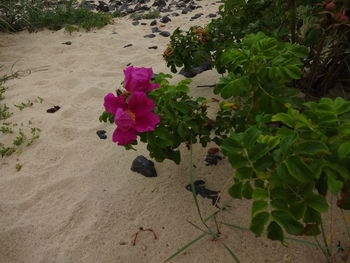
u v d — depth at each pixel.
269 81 2.01
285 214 1.32
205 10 7.49
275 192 1.37
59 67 4.77
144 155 2.71
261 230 1.35
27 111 3.54
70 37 6.13
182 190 2.31
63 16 6.91
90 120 3.35
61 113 3.42
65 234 2.08
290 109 1.49
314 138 1.41
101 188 2.42
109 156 2.76
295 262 1.78
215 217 2.08
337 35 2.31
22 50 5.53
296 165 1.28
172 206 2.20
